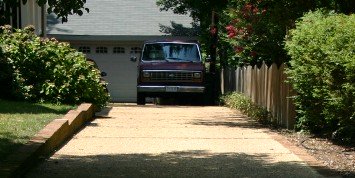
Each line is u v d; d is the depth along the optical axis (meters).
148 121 12.55
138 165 7.31
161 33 25.98
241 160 7.71
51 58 13.17
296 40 9.56
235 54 19.55
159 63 19.28
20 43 13.11
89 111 12.22
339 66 8.26
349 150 8.58
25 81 13.08
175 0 25.62
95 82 13.48
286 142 9.31
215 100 21.72
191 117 13.79
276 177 6.66
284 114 11.27
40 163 7.20
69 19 26.34
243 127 11.59
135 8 27.45
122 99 26.55
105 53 26.39
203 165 7.36
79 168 7.02
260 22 14.90
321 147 8.87
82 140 9.34
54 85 12.86
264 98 13.25
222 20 21.53
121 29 26.12
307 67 9.05
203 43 23.58
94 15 26.77
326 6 11.90
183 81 19.12
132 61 24.42
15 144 7.21
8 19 7.04
